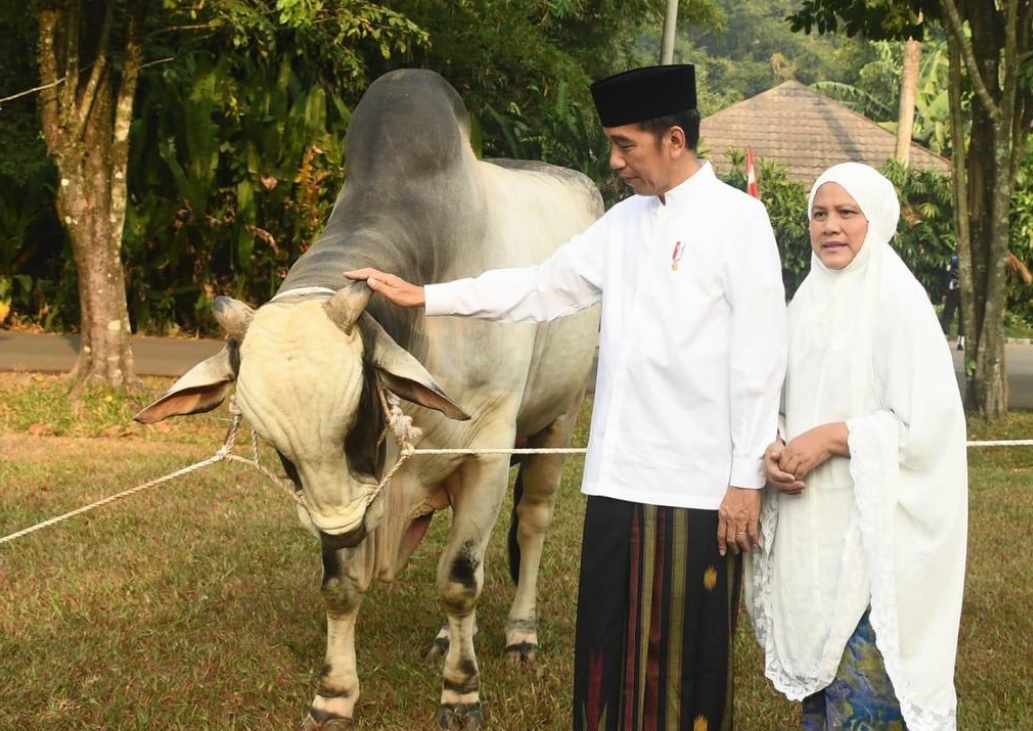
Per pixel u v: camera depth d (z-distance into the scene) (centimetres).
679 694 322
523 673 473
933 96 3086
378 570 400
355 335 326
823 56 5566
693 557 319
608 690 327
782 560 315
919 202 2355
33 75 1409
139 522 652
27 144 1399
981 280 1126
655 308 322
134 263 1480
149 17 1093
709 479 319
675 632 321
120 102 988
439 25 1469
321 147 1440
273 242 1443
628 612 325
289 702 433
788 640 314
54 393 1008
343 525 330
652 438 321
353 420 322
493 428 429
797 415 317
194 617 510
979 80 1073
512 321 360
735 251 314
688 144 320
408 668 466
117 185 1001
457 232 418
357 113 428
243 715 421
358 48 1463
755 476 311
